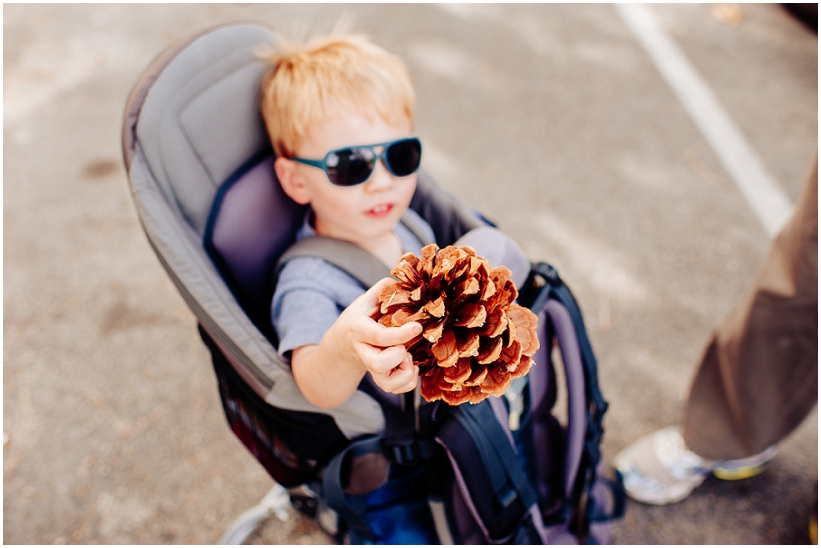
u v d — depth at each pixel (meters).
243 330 0.80
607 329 1.83
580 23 3.05
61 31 2.98
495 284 0.60
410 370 0.58
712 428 1.32
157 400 1.71
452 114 2.54
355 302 0.63
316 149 0.96
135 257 2.05
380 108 0.97
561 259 2.01
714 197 2.19
